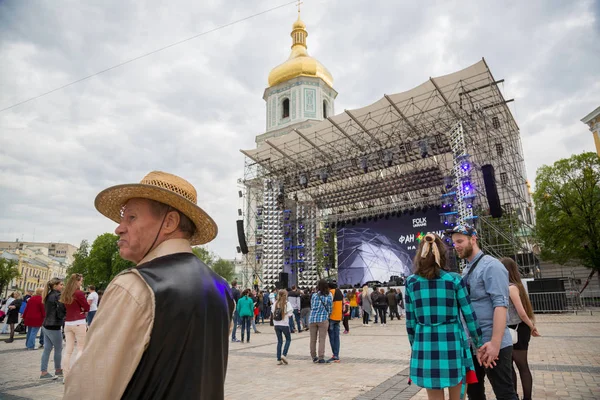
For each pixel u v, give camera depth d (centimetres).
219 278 144
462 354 284
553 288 1828
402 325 1620
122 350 96
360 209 3161
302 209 3250
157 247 133
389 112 2244
